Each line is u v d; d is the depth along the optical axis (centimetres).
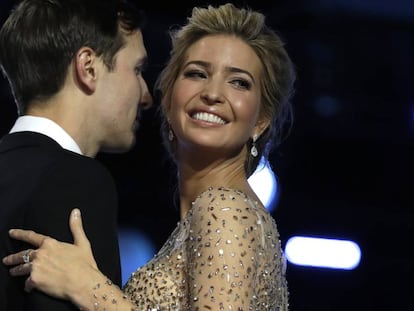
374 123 1460
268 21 1419
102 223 651
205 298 678
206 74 770
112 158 1469
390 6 1431
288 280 1438
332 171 1473
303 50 1427
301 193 1467
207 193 710
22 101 691
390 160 1480
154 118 1350
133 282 727
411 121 1462
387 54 1443
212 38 775
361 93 1450
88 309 652
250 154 795
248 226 695
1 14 1331
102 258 653
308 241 1447
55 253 646
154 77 1384
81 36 686
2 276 650
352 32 1433
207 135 759
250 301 684
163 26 1402
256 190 1369
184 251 717
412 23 1437
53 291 648
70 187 645
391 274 1452
